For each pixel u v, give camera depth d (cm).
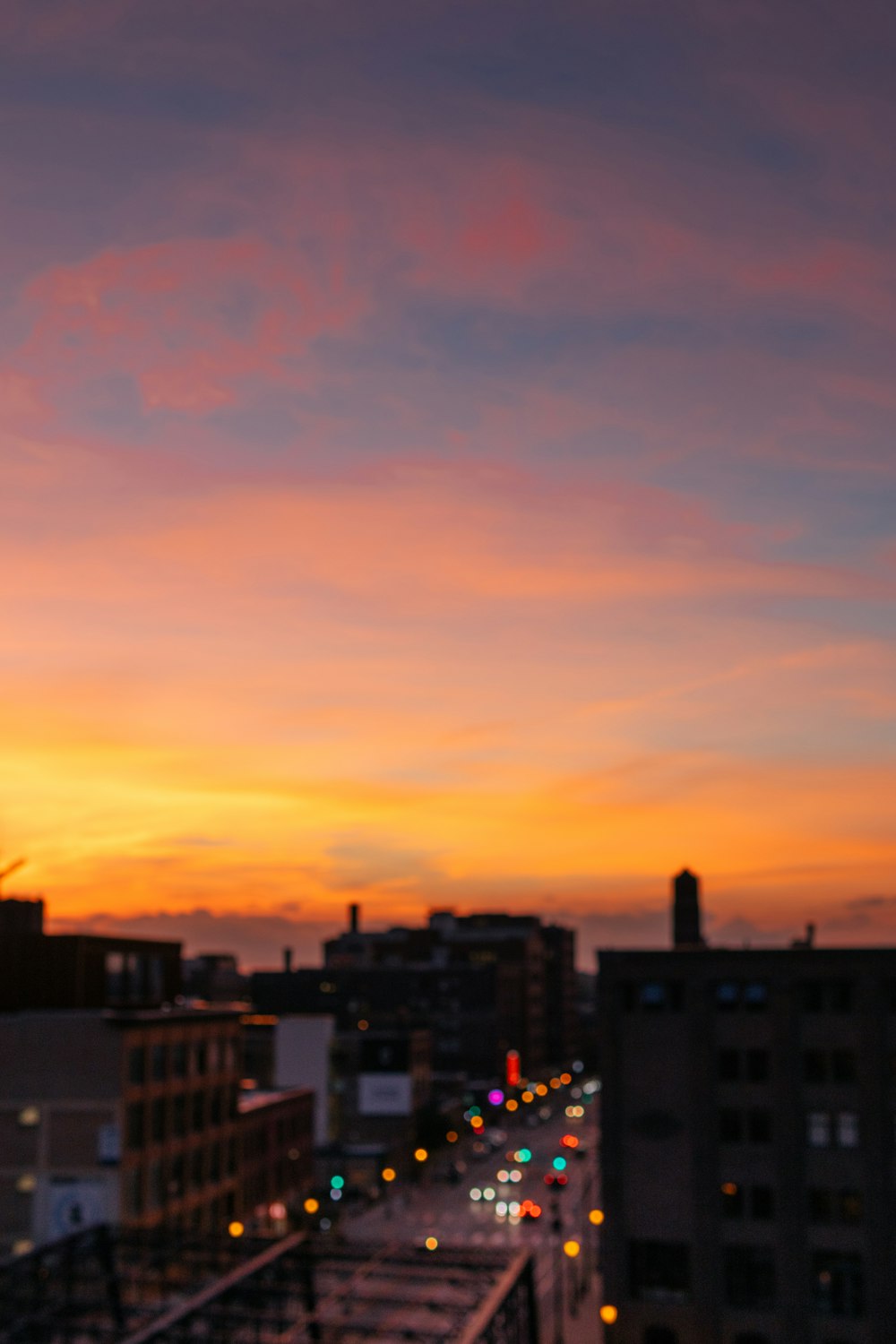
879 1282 6688
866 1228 6769
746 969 7125
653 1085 7194
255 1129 10125
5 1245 7638
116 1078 7762
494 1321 4525
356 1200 13462
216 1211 9112
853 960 6962
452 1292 7012
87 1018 7844
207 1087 9069
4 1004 8612
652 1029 7244
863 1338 6681
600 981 7338
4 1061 7856
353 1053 16262
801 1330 6731
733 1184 7000
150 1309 5141
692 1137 7062
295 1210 10988
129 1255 5653
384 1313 5869
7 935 8756
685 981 7200
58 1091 7769
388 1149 14962
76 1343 5619
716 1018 7156
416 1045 16900
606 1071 7262
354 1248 5291
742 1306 6888
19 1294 5378
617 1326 7019
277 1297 5162
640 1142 7156
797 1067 6988
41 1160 7706
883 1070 6850
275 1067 15662
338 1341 5025
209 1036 9144
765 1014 7088
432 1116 16512
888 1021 6894
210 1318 4709
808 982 7062
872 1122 6819
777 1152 6925
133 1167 7831
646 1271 7056
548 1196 13762
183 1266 6538
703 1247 6919
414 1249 5191
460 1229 11681
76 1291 6238
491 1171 16075
